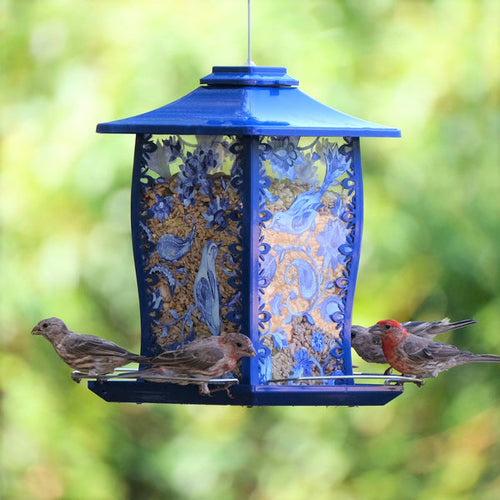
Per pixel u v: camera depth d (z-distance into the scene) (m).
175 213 9.74
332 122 9.49
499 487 16.19
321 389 9.12
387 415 16.59
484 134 15.49
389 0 15.80
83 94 15.30
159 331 9.81
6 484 15.80
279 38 15.13
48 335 9.72
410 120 15.30
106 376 9.48
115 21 15.44
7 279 15.38
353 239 9.88
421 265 15.34
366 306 15.32
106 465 16.25
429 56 15.57
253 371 9.40
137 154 9.84
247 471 16.62
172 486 16.55
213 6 15.30
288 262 9.66
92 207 15.27
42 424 15.86
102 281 15.58
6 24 15.88
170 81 15.07
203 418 16.83
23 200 15.39
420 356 10.42
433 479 16.31
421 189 15.32
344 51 15.34
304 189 9.72
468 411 16.34
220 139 9.59
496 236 15.42
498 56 15.61
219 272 9.58
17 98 15.64
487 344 15.77
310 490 16.52
